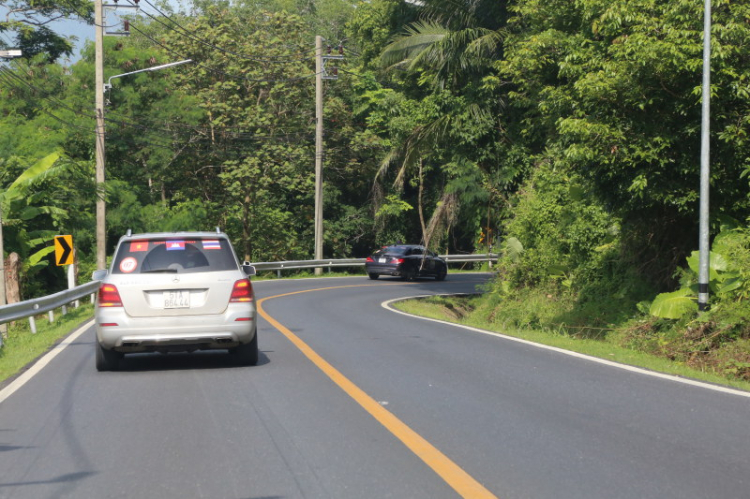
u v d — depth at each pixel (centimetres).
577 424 938
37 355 1591
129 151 5312
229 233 6041
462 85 3869
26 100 5147
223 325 1302
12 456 817
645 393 1134
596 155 1956
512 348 1641
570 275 3017
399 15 5506
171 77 5494
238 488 702
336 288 3984
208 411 1018
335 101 6119
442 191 6406
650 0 1923
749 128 1867
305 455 806
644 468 755
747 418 971
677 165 1944
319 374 1298
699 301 1825
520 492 685
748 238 1914
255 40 5875
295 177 5722
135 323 1279
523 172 3697
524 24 3531
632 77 1870
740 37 1789
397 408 1030
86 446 854
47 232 3728
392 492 687
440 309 3334
